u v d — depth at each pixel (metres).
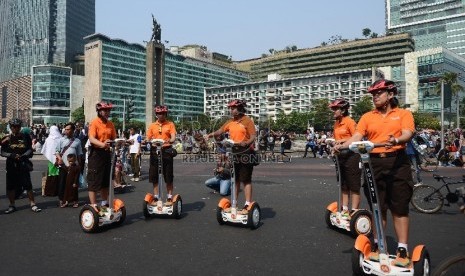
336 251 5.04
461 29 146.12
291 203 8.63
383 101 4.12
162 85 31.42
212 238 5.67
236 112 6.41
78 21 181.00
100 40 127.38
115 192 10.30
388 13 165.25
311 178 13.55
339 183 6.11
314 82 140.38
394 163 3.99
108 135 6.39
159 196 6.99
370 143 3.77
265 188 11.04
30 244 5.33
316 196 9.61
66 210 7.86
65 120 138.88
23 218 7.05
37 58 168.62
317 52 163.25
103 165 6.26
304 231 6.10
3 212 7.60
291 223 6.66
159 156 6.95
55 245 5.28
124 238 5.67
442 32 150.62
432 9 153.88
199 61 168.75
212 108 166.12
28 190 7.68
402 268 3.79
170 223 6.67
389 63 147.12
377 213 3.90
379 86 4.11
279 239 5.62
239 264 4.50
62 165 8.25
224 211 6.45
